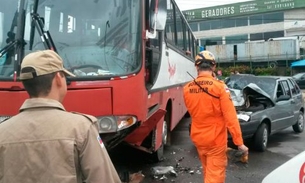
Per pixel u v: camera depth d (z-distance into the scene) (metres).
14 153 1.94
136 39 4.97
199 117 4.44
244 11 60.59
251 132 8.15
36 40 4.86
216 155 4.43
